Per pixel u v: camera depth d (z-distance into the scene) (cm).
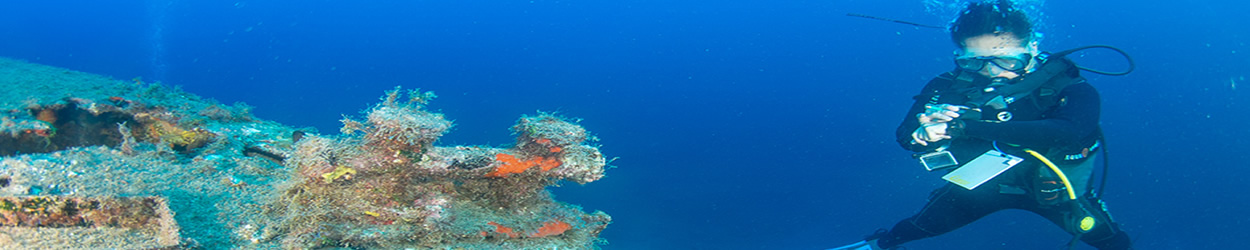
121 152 284
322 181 233
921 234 462
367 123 236
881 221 1023
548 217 267
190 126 323
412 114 241
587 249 263
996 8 341
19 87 341
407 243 230
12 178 236
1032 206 404
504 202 267
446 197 251
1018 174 375
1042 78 330
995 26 332
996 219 979
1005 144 351
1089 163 367
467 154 249
